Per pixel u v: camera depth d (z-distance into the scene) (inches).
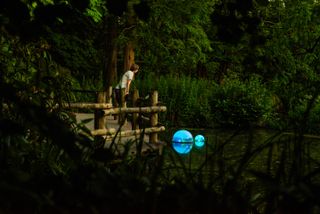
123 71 1042.7
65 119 142.6
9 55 134.5
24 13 91.9
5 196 45.6
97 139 105.0
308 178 62.6
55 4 93.4
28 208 49.5
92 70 1050.1
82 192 52.9
